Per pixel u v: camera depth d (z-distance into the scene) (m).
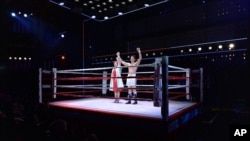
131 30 14.44
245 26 11.00
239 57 12.34
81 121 4.63
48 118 5.39
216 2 11.51
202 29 12.35
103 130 4.20
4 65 12.59
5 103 6.23
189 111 4.89
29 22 13.57
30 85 13.12
